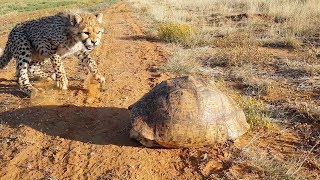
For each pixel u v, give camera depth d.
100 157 0.92
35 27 1.30
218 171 0.85
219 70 1.57
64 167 0.90
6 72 1.63
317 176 0.82
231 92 1.30
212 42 2.02
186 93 0.91
